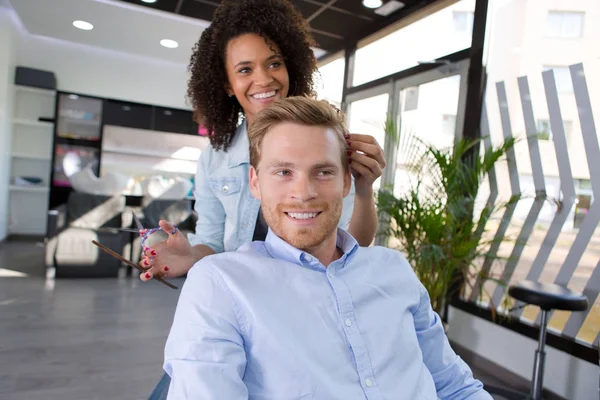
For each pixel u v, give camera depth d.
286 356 0.69
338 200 0.78
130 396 2.11
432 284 2.57
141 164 6.44
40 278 4.16
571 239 2.47
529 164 2.73
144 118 6.43
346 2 3.81
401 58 3.96
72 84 6.05
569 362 2.27
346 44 4.76
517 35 2.82
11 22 5.30
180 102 6.60
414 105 3.73
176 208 4.87
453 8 3.37
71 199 4.46
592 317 2.32
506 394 2.33
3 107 5.34
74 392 2.11
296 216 0.76
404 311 0.82
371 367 0.73
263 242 0.85
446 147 2.86
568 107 2.51
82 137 6.15
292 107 0.76
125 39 5.56
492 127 3.00
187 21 4.75
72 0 4.43
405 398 0.74
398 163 3.91
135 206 4.97
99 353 2.57
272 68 1.02
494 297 2.87
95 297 3.68
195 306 0.71
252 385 0.70
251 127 0.80
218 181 1.10
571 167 2.49
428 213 2.55
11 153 5.74
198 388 0.63
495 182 2.95
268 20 0.99
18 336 2.73
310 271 0.77
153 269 0.89
